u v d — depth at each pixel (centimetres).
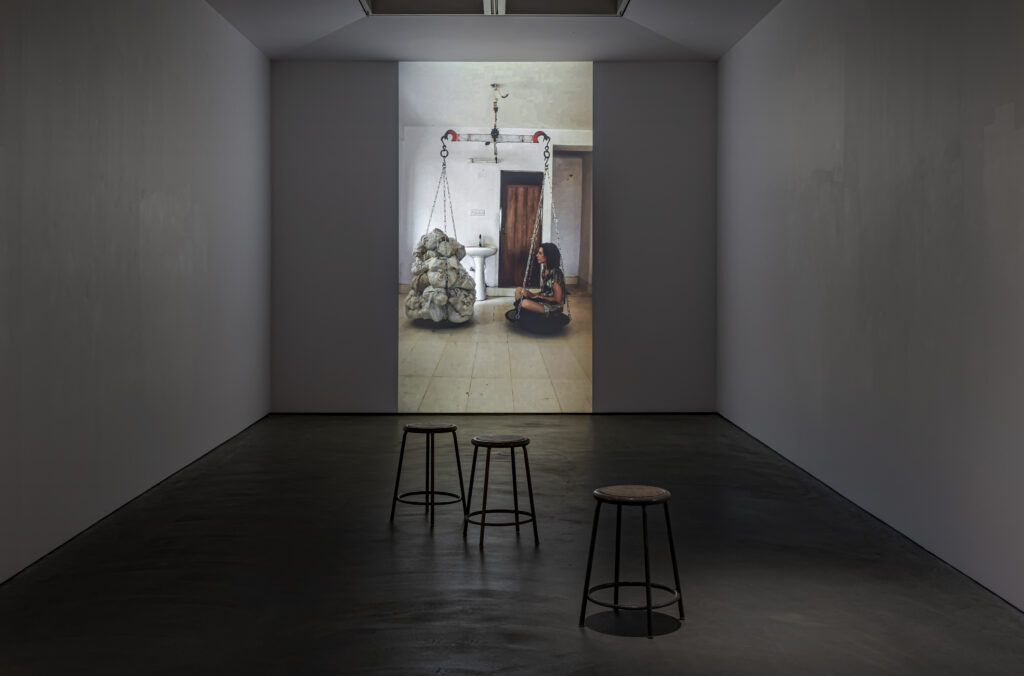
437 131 1179
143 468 562
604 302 908
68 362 457
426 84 1048
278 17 740
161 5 593
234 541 455
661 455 692
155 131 580
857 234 534
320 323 902
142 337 558
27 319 414
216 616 349
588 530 475
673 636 328
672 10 724
